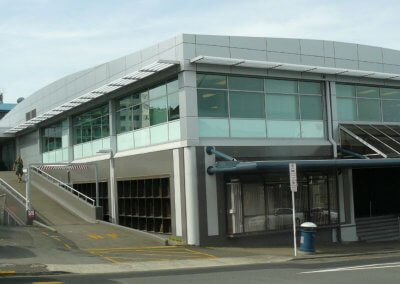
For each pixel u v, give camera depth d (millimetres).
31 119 37188
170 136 21938
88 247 18531
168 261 15781
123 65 25141
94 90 25859
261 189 21375
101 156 28250
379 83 25906
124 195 25734
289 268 13938
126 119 26000
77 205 26859
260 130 22250
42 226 22844
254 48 21922
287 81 23312
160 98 22812
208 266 14914
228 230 20484
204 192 20234
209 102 21188
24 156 43562
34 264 14273
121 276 12531
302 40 23203
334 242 23047
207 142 20734
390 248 20391
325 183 23125
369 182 28156
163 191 22219
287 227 21719
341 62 24234
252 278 11836
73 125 33188
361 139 23531
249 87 22250
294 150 22812
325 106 24172
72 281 11594
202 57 19969
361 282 10938
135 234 21531
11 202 25984
